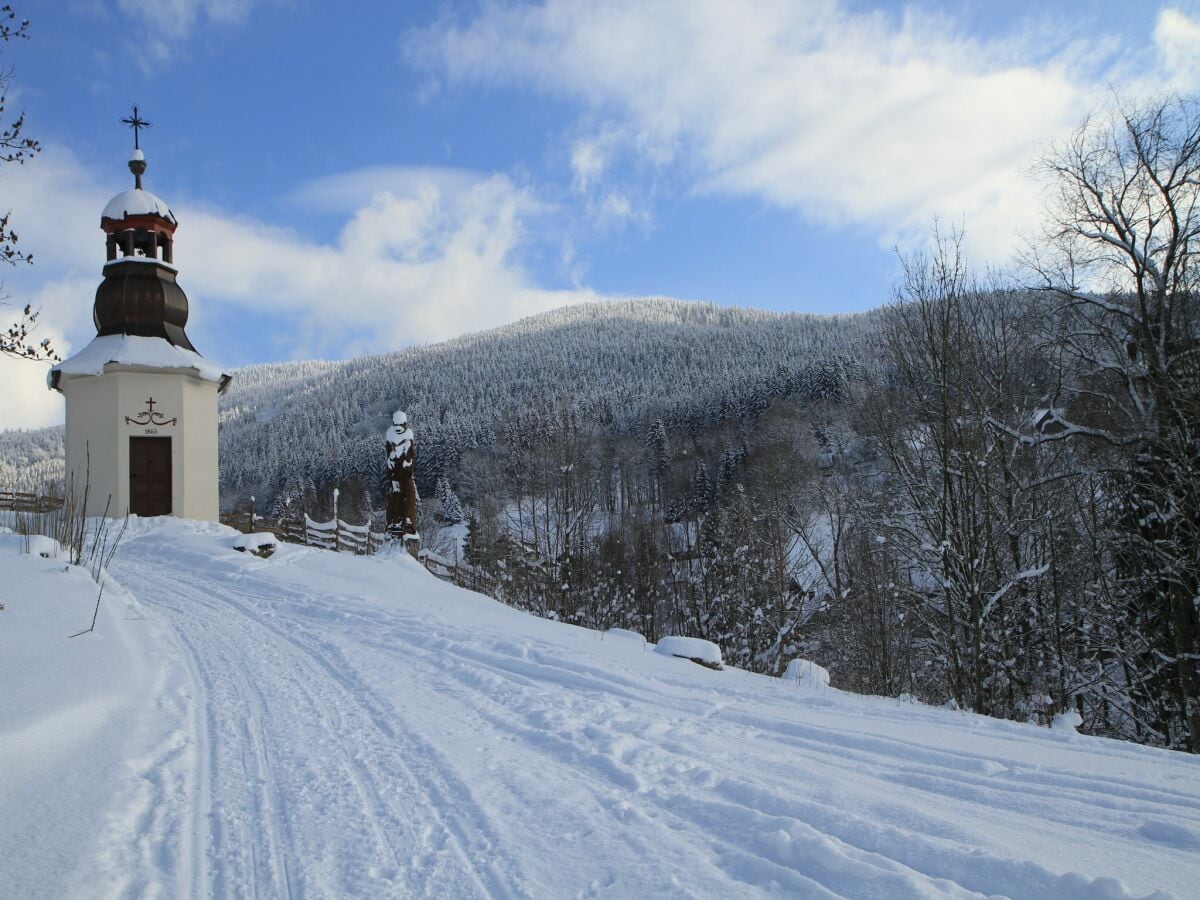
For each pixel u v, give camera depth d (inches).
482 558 1306.6
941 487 766.5
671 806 200.1
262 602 539.8
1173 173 703.1
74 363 978.7
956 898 151.6
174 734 238.4
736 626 1289.4
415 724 267.1
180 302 1066.7
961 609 727.7
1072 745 305.7
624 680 362.6
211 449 1053.2
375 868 161.3
